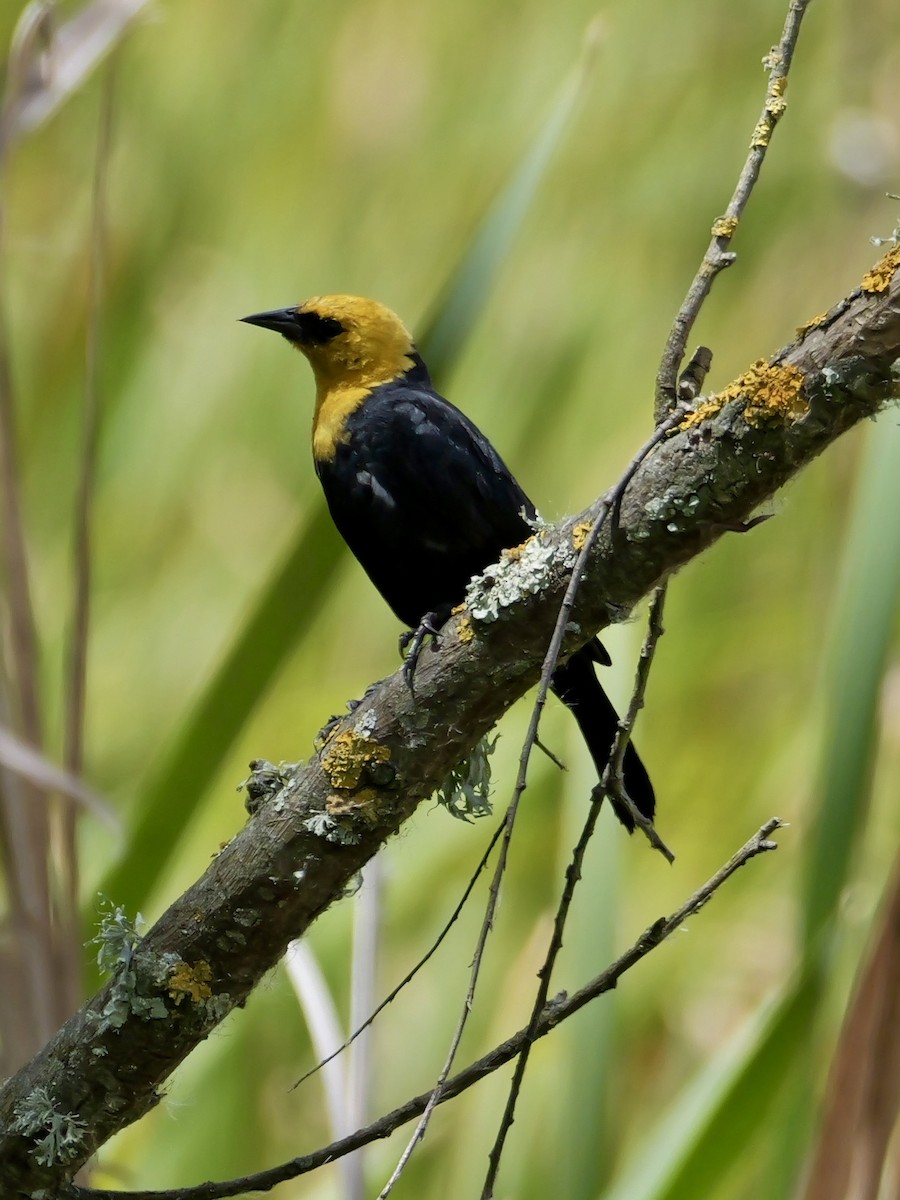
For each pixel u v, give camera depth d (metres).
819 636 10.12
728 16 12.24
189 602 11.73
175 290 12.63
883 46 11.35
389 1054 9.60
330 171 12.70
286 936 5.48
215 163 12.91
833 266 11.18
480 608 5.20
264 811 5.45
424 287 12.20
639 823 4.93
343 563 7.50
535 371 11.63
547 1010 5.25
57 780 6.70
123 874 7.36
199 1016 5.45
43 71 7.84
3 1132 5.53
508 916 9.99
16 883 6.75
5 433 7.43
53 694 11.18
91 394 7.43
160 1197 5.41
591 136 12.14
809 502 10.90
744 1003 9.36
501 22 12.68
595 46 7.86
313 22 13.07
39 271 12.80
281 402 12.23
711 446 4.76
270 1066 9.50
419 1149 9.06
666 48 12.29
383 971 9.80
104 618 11.77
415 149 12.58
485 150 12.38
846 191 11.18
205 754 7.41
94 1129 5.55
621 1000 9.56
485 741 5.77
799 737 10.11
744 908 9.79
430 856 10.19
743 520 4.88
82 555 7.33
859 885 8.09
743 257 11.67
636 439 11.21
